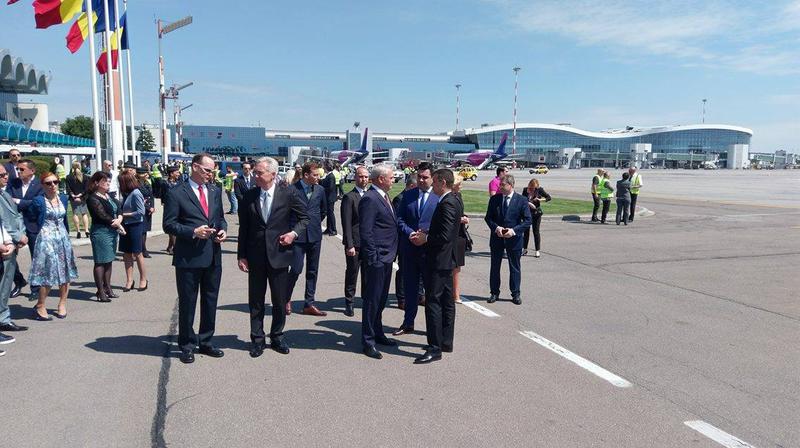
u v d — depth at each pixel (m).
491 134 159.75
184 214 5.09
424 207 6.40
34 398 4.29
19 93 58.88
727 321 6.88
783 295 8.36
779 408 4.34
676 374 5.05
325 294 8.22
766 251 12.85
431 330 5.33
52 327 6.21
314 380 4.78
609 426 3.98
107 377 4.74
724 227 17.86
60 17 15.21
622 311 7.34
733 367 5.25
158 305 7.26
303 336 6.09
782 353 5.67
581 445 3.70
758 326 6.67
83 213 13.14
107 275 7.58
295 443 3.64
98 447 3.56
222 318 6.71
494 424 3.98
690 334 6.31
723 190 42.88
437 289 5.35
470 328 6.50
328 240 14.04
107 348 5.51
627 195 18.25
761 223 19.08
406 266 6.22
